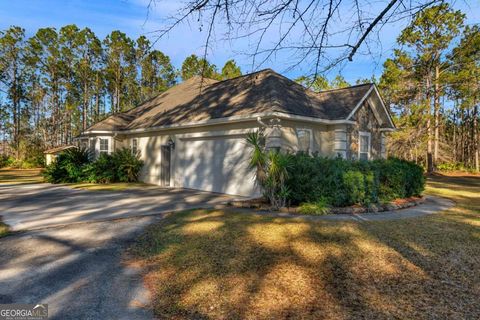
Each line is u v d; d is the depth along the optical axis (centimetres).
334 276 412
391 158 1117
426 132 2491
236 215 787
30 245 552
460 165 2873
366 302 345
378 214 824
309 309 331
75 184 1620
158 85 2991
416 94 2409
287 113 1039
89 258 489
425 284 389
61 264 464
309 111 1162
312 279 403
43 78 3903
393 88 2397
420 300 348
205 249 516
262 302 346
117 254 509
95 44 3716
